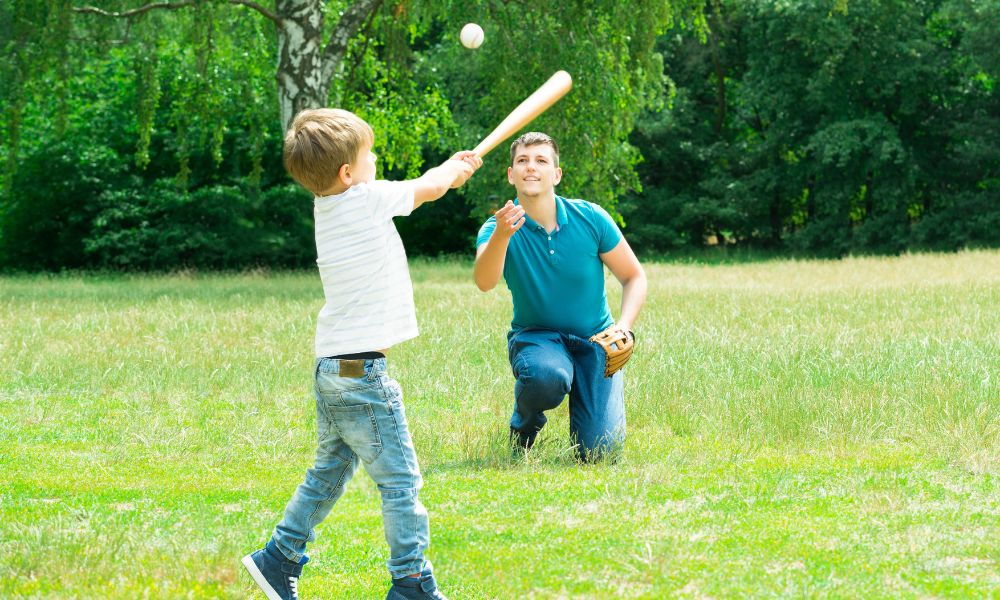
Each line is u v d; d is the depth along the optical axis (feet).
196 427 21.13
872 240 111.96
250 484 16.42
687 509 14.37
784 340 30.30
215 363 28.37
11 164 62.49
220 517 14.28
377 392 10.29
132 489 15.89
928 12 109.91
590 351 17.88
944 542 12.55
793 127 112.47
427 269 86.99
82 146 90.43
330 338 10.43
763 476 16.24
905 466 16.85
